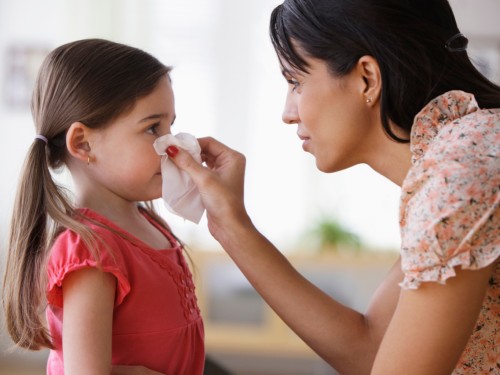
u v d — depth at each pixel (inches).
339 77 43.6
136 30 158.1
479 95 43.1
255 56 162.1
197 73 161.8
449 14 44.4
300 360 159.5
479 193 36.4
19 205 46.0
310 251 147.8
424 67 41.8
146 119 46.3
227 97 162.2
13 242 45.8
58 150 47.9
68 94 45.9
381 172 46.3
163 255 47.2
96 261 41.5
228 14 161.3
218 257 144.6
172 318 45.9
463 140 38.4
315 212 160.9
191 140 49.4
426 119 41.4
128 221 48.3
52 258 42.5
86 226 43.3
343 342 49.9
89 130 45.7
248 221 49.3
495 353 42.1
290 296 49.7
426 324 37.2
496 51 159.6
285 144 162.4
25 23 155.8
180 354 46.7
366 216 160.2
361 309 145.5
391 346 38.4
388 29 41.7
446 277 36.1
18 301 45.2
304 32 43.9
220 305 145.3
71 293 41.6
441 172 37.4
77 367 39.9
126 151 46.1
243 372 158.6
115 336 44.0
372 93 43.3
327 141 45.3
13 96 156.2
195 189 48.9
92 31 155.4
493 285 41.3
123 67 46.5
